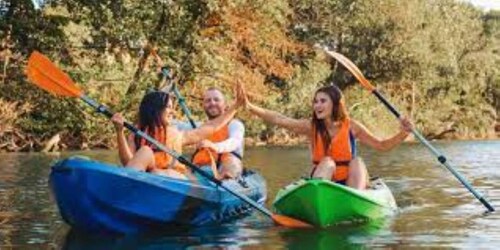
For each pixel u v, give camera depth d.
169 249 4.50
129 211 5.01
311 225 5.41
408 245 4.58
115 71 18.17
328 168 5.75
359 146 19.64
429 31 29.33
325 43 27.81
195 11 17.16
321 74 26.06
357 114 27.50
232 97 18.81
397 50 27.67
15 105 17.33
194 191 5.41
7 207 6.36
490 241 4.69
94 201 4.87
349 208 5.45
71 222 5.09
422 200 6.93
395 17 27.42
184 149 14.68
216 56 18.03
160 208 5.15
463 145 23.75
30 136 17.88
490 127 33.78
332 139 5.88
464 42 33.59
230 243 4.70
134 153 5.56
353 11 26.98
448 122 32.25
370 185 6.12
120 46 17.09
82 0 16.20
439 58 29.59
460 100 33.69
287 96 25.06
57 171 4.82
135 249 4.50
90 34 17.09
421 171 10.88
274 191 7.85
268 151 18.44
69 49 16.97
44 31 16.45
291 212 5.45
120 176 4.89
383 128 28.33
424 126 30.89
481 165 12.53
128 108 17.59
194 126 7.47
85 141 18.64
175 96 7.88
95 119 17.81
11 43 16.56
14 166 11.55
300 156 15.67
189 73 17.66
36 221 5.58
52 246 4.59
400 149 19.36
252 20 19.25
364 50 27.72
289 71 22.97
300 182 5.39
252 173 7.05
